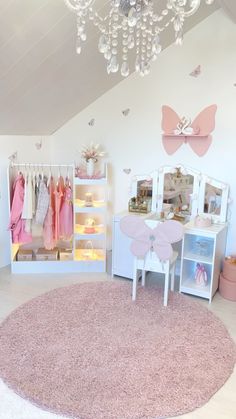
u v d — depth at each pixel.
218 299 3.13
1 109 3.00
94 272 3.64
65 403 1.90
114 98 3.69
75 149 4.02
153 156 3.62
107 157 3.88
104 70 3.19
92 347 2.37
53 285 3.31
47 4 2.05
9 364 2.19
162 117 3.49
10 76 2.56
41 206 3.47
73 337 2.47
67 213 3.58
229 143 3.23
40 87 2.94
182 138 3.43
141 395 1.97
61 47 2.52
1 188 3.57
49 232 3.58
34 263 3.57
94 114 3.84
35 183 3.47
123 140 3.75
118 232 3.40
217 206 3.34
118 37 2.53
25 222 3.51
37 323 2.63
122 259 3.44
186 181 3.45
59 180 3.64
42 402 1.90
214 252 3.02
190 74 3.29
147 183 3.65
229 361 2.27
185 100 3.36
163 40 3.17
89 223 3.84
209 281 3.30
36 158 3.97
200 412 1.89
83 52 2.72
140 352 2.33
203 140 3.34
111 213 4.00
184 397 1.97
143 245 2.91
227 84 3.15
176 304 2.99
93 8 2.22
